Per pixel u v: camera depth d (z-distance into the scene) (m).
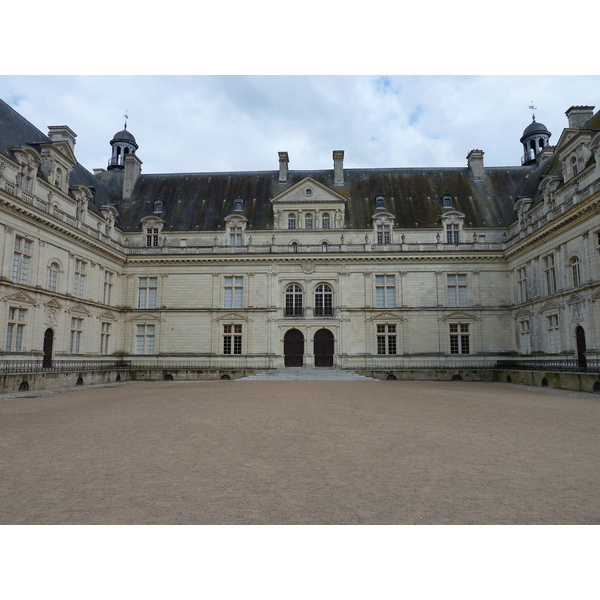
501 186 45.28
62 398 21.00
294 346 41.59
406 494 6.83
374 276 41.69
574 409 16.39
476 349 40.34
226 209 45.00
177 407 16.59
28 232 29.28
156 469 8.19
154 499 6.62
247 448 9.78
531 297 36.16
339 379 33.78
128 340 41.66
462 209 43.44
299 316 41.53
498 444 10.23
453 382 35.00
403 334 40.81
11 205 27.12
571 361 30.12
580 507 6.32
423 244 41.19
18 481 7.51
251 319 41.47
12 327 28.19
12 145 29.66
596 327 27.42
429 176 46.97
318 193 42.81
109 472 8.01
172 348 41.44
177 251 42.12
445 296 41.00
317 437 10.91
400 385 28.72
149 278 42.62
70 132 35.88
